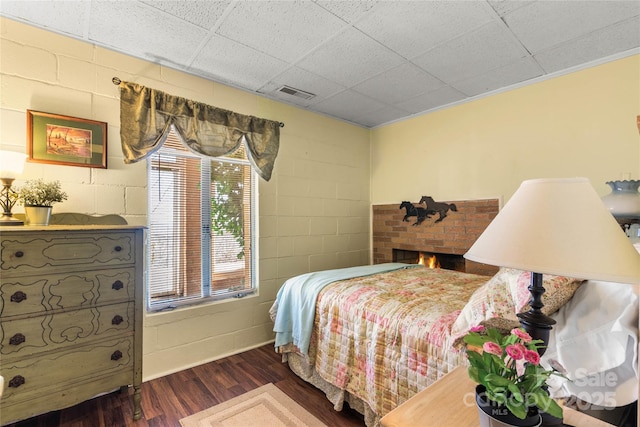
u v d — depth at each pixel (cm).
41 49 197
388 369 163
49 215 178
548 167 263
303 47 222
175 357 246
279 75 264
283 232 320
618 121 230
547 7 179
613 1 174
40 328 155
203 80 267
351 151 387
